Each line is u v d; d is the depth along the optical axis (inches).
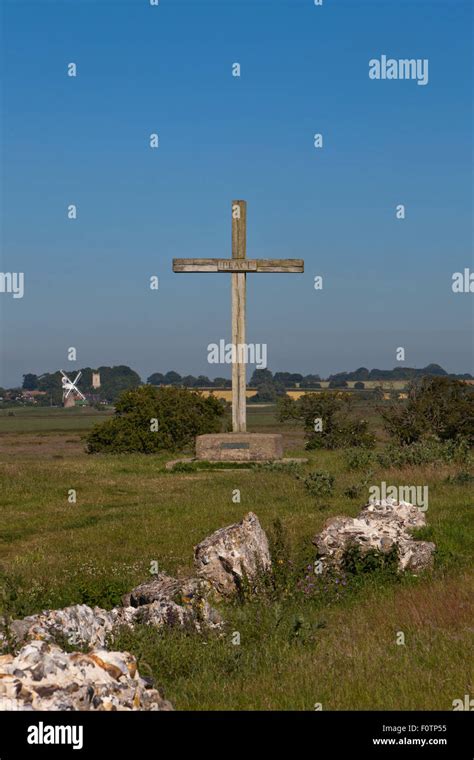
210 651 382.9
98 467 1198.3
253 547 530.0
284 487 942.4
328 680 334.0
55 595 487.8
